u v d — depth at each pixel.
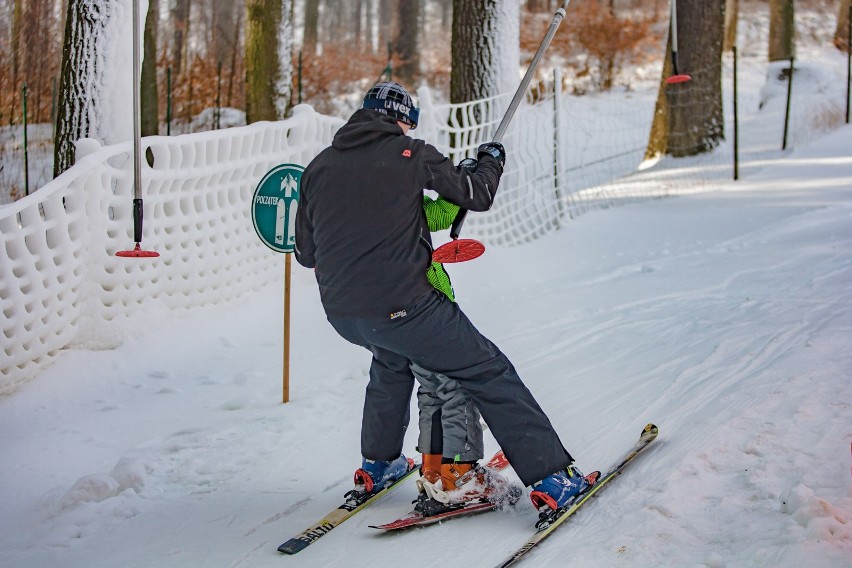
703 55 18.03
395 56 30.69
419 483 4.34
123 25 8.45
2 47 25.53
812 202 12.45
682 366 6.06
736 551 3.69
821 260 8.58
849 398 5.04
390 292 4.02
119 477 5.00
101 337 7.16
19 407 6.31
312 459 5.31
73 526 4.56
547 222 12.12
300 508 4.68
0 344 6.39
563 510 4.14
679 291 8.16
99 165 7.05
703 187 15.00
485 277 9.66
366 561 4.02
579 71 29.83
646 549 3.80
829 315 6.70
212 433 5.70
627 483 4.46
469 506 4.35
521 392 4.19
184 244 7.82
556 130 12.53
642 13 34.88
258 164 8.50
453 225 4.43
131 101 8.59
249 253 8.46
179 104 23.34
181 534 4.43
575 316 7.75
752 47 34.12
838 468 4.23
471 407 4.32
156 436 5.79
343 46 36.38
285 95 16.03
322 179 4.12
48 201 6.77
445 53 36.06
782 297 7.43
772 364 5.80
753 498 4.11
